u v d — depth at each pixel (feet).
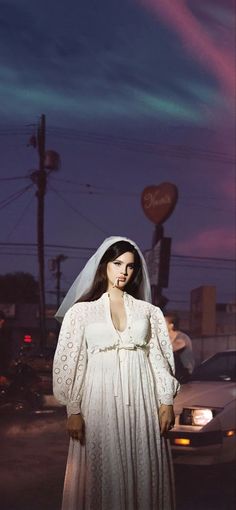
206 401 24.80
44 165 98.37
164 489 11.41
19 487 23.04
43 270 100.01
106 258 12.04
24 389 43.55
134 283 12.36
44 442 32.96
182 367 32.40
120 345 11.44
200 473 25.63
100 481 11.07
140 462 11.14
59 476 24.89
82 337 11.57
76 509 11.14
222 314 162.91
